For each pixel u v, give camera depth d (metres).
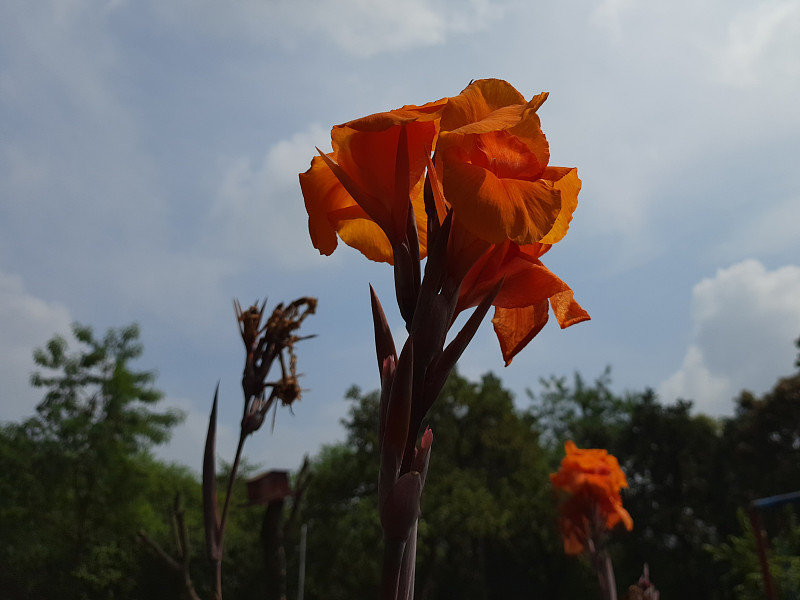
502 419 24.92
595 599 24.91
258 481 3.20
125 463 20.03
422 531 20.84
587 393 44.91
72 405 19.56
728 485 28.45
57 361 19.66
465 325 1.17
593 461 5.06
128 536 19.47
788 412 27.41
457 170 1.13
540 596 25.94
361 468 23.11
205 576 18.59
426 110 1.25
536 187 1.18
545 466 26.33
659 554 26.89
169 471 26.72
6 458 19.06
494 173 1.22
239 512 23.91
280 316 2.96
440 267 1.15
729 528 26.94
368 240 1.59
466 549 24.50
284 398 2.93
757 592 14.59
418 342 1.14
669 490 29.02
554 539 23.41
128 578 19.14
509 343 1.45
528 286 1.29
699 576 25.83
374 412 24.28
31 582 18.50
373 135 1.29
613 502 4.94
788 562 14.05
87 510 19.42
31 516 19.05
